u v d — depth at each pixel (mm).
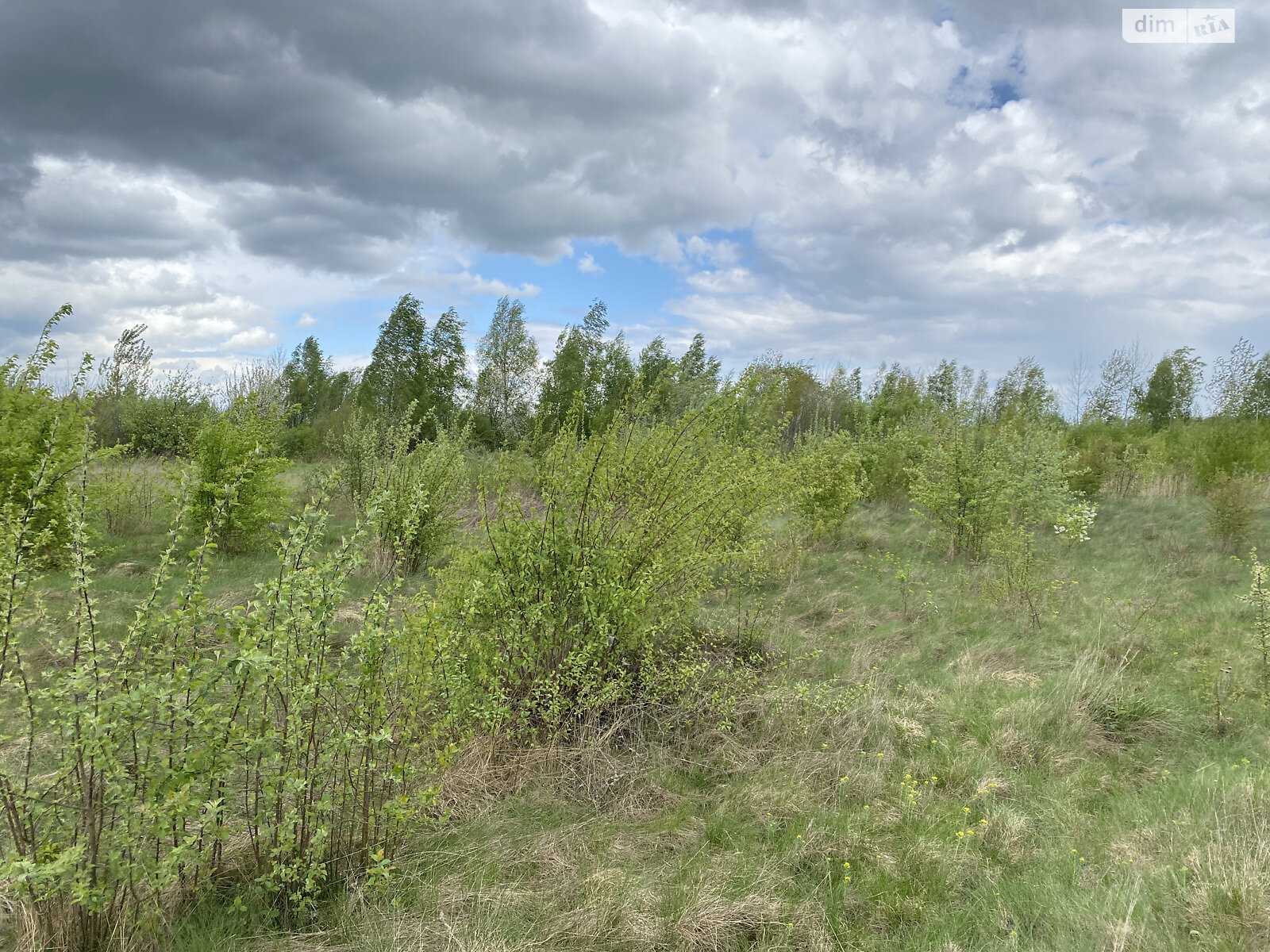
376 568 8453
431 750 3830
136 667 2695
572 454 4832
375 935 2627
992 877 3221
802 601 8164
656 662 5141
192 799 2445
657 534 4840
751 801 3797
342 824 3035
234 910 2656
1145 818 3660
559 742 4234
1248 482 10766
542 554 4422
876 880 3184
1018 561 7801
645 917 2826
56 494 7340
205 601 2582
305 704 2729
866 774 4066
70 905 2424
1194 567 9094
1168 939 2641
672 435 5008
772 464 6258
